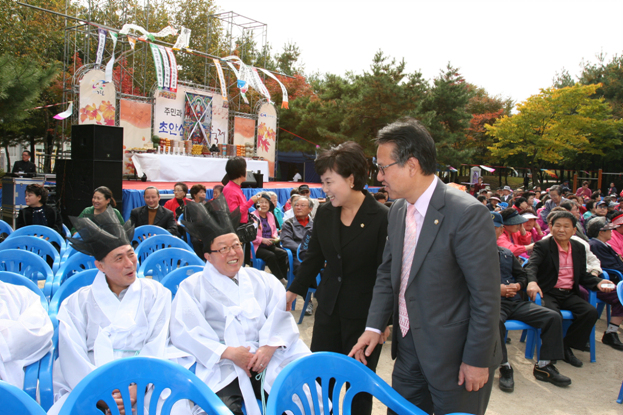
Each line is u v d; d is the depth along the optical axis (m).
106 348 2.13
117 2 20.36
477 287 1.71
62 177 8.86
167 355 2.18
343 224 2.42
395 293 2.03
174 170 14.05
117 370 1.48
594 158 33.47
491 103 37.50
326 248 2.45
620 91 33.09
